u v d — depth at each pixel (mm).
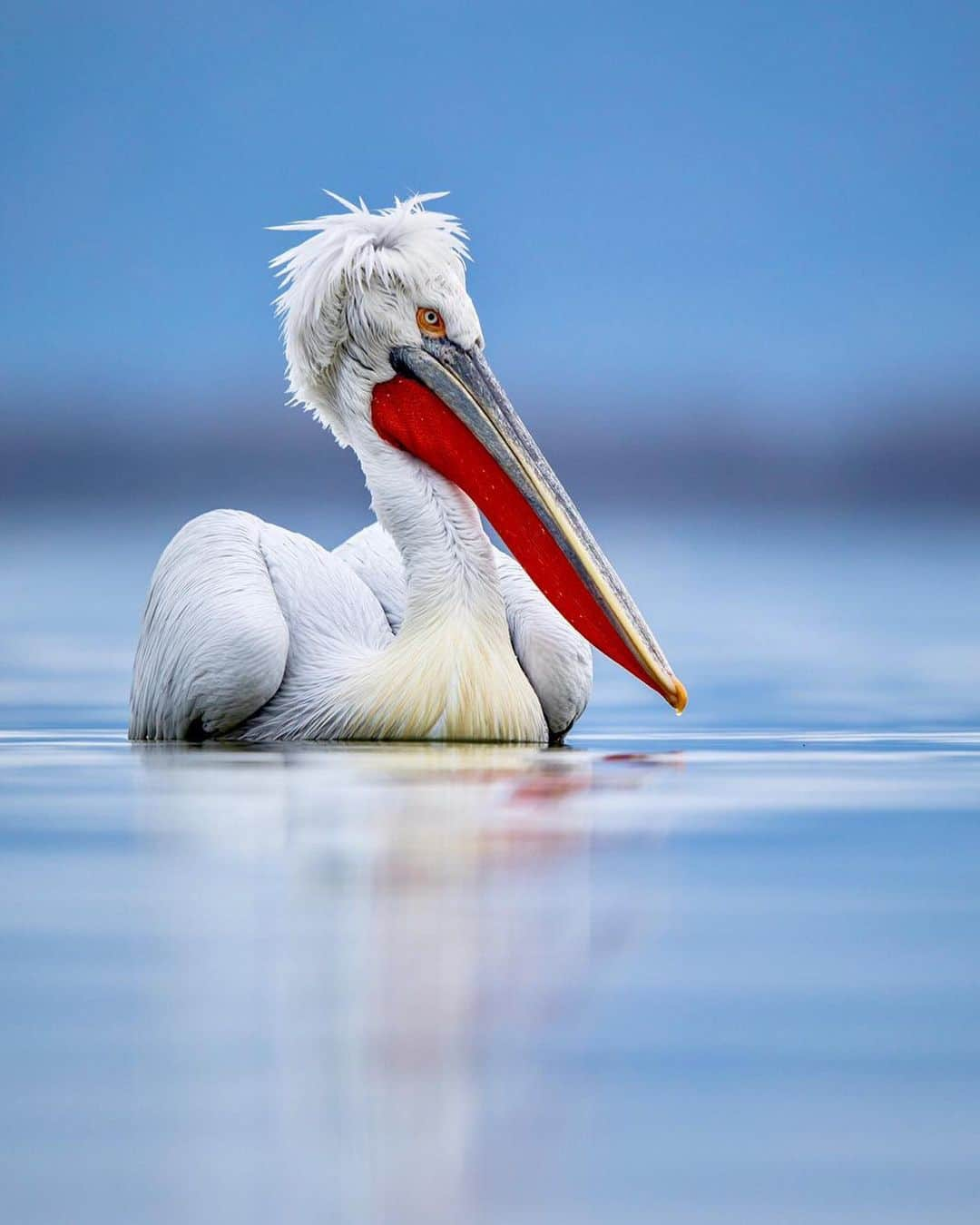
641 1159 4371
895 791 11883
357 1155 4359
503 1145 4445
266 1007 5688
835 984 6051
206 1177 4215
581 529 16875
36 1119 4613
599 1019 5578
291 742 16438
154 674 16906
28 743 16672
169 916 7133
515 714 16344
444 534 16719
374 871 8273
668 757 14781
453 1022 5512
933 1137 4547
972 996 5887
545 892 7703
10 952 6484
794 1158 4395
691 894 7703
